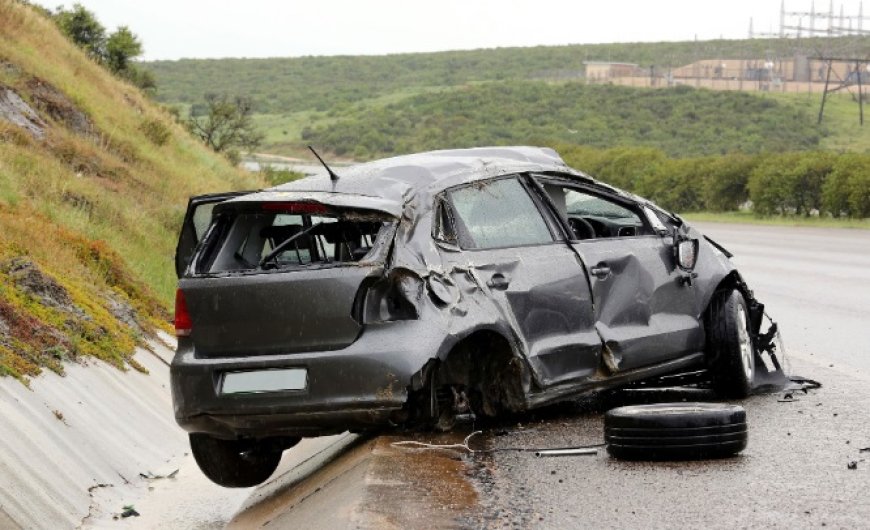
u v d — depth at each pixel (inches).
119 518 575.8
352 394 490.0
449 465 492.1
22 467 546.3
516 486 465.7
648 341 605.0
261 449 570.9
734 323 639.1
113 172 1592.0
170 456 724.0
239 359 506.0
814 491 442.6
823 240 2367.1
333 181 545.6
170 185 1766.7
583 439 546.9
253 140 3316.9
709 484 458.3
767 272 1664.6
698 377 690.2
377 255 499.5
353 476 481.4
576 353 568.4
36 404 633.6
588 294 579.2
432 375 498.6
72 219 1211.2
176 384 519.5
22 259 845.8
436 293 506.3
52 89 1807.3
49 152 1528.1
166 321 1067.9
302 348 500.4
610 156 5807.1
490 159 591.5
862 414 593.0
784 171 3518.7
